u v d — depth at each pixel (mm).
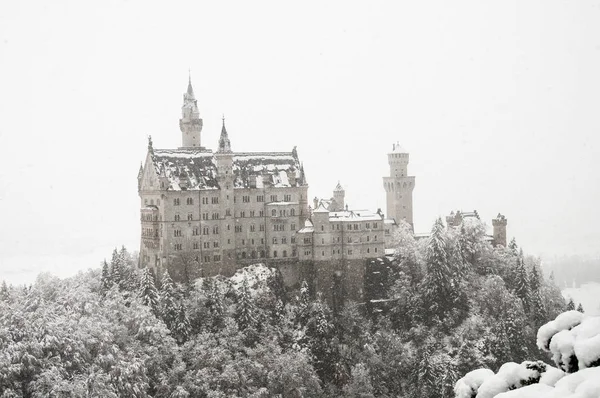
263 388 149125
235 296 188250
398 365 180875
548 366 31094
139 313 159375
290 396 156500
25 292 180125
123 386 133750
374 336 191375
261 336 176000
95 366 133625
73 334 137125
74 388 122000
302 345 179000
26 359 125438
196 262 196250
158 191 193875
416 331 192000
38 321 135125
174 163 199500
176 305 176750
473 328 192000
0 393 117688
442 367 176250
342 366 174875
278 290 198750
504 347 183000
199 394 146625
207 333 168750
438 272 199375
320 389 162375
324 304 194875
